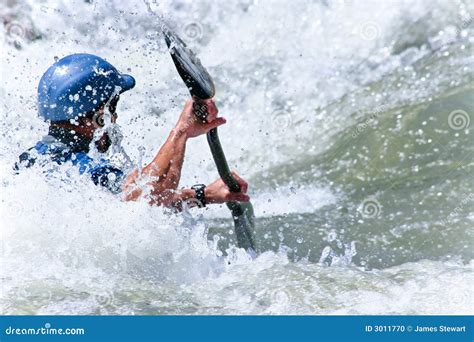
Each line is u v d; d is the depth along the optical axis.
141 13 21.88
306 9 22.36
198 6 22.89
